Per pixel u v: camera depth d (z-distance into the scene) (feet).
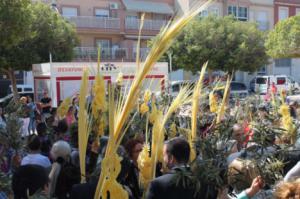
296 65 149.18
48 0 110.73
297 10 151.23
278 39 88.38
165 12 127.54
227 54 100.63
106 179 11.66
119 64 57.77
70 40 90.22
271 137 12.87
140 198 15.16
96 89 16.76
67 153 16.98
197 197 11.03
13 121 20.84
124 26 122.42
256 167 11.53
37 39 84.33
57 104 58.75
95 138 17.35
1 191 12.28
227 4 136.26
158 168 15.66
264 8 145.07
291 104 32.68
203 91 25.68
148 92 21.17
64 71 61.05
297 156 13.89
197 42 98.37
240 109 24.71
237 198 11.34
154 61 10.59
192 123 17.06
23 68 83.51
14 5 51.03
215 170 11.07
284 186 7.96
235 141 13.17
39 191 11.39
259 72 141.28
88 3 118.62
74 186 12.84
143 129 19.94
